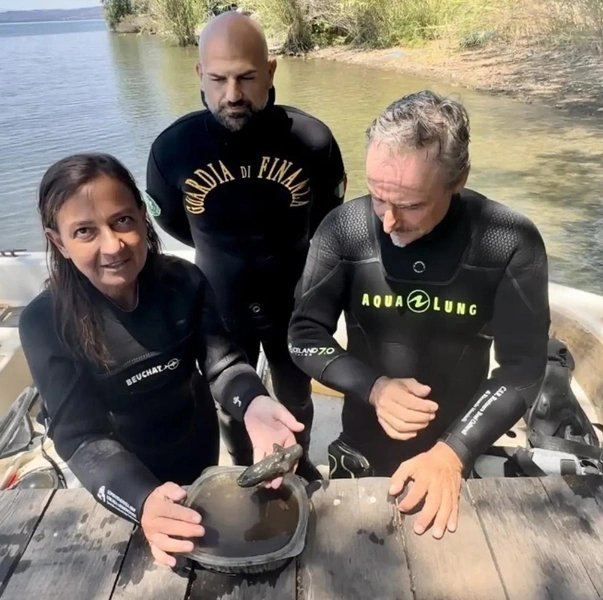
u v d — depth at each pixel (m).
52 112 8.66
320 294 1.42
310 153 1.92
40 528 1.07
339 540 1.01
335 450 1.63
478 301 1.34
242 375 1.28
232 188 1.89
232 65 1.72
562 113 6.76
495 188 5.18
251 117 1.79
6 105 9.29
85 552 1.01
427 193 1.13
